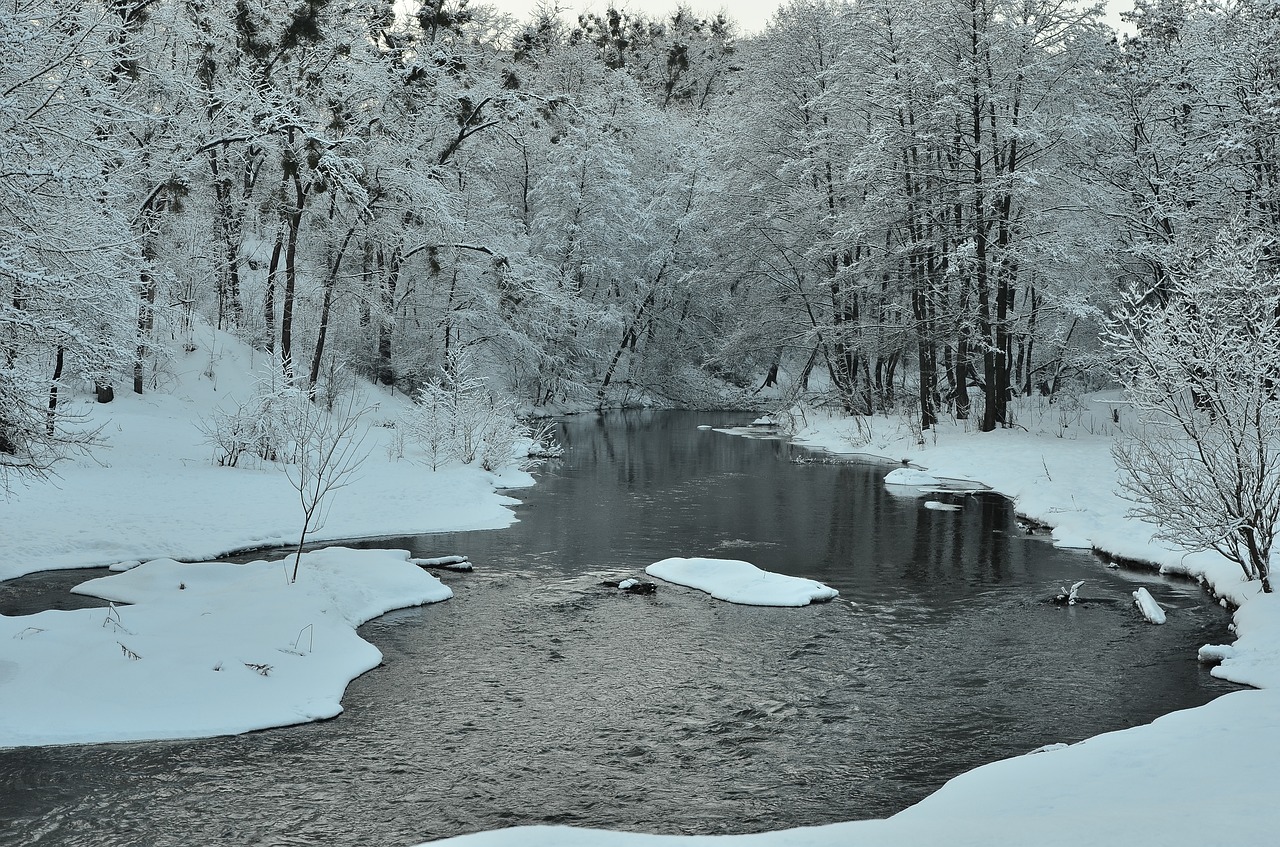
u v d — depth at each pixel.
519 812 6.69
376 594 12.12
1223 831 4.78
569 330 48.25
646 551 15.61
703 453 30.95
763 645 10.68
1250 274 11.91
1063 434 28.42
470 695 9.03
